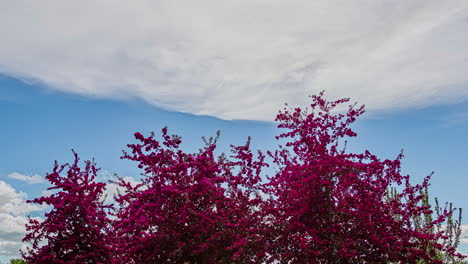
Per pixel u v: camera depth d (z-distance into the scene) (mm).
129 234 8539
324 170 8656
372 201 8570
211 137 9547
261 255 8617
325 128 9656
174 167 8430
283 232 9023
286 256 8711
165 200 8328
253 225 9016
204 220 8039
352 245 8273
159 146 8805
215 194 8672
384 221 8406
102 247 9000
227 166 9523
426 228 8898
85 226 9086
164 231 8031
